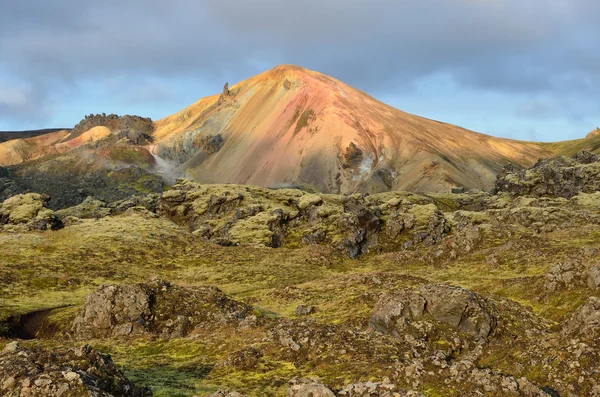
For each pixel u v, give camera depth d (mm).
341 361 36000
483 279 77812
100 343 47750
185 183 199250
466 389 27062
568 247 89562
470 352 41094
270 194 187125
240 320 51938
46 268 93000
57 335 53781
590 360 29609
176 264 108938
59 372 25750
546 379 29844
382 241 133125
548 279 58219
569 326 36656
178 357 41969
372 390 26172
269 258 115938
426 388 28172
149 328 52062
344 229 132750
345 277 79000
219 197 173375
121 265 102625
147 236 124312
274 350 39312
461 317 44062
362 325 50375
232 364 37469
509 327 45094
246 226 145250
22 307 69062
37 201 135250
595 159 189625
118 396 27828
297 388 26094
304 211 151375
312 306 61844
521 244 94625
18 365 26406
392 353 37094
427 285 48156
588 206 140250
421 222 135000
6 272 86938
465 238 106188
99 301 53531
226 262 111562
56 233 121938
